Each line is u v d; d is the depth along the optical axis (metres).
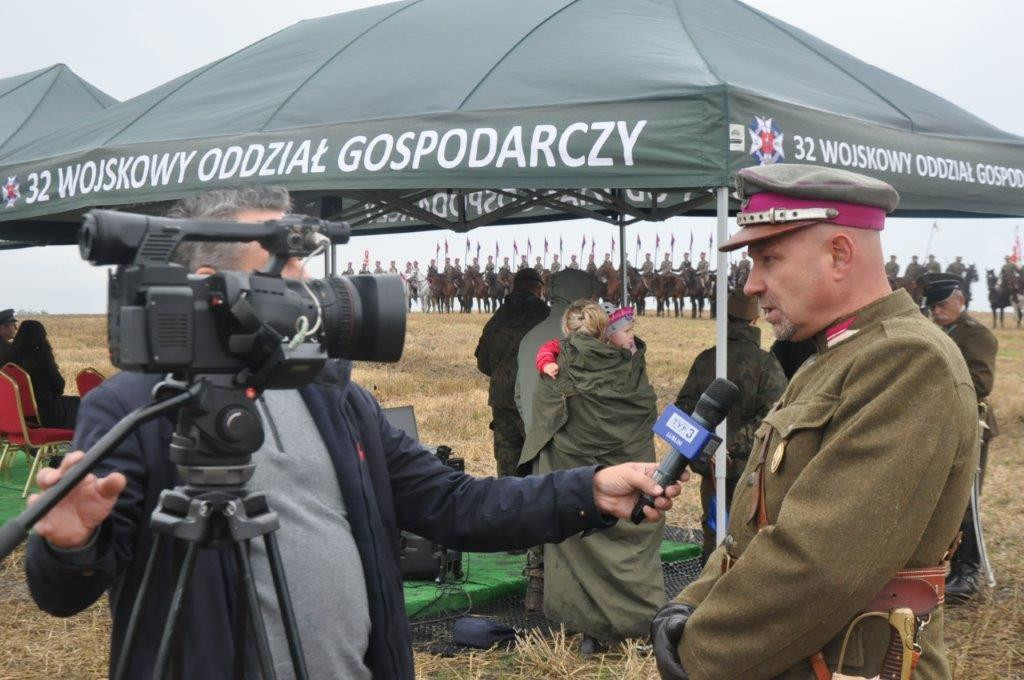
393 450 2.14
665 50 5.46
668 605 2.21
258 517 1.50
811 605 1.82
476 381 20.91
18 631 5.30
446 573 6.05
